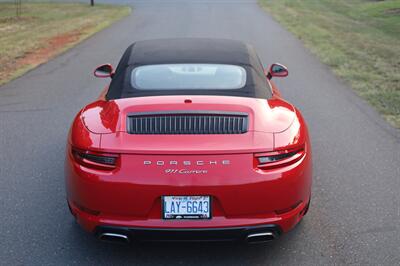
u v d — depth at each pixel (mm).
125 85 4047
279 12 24281
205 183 3260
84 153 3451
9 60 11930
